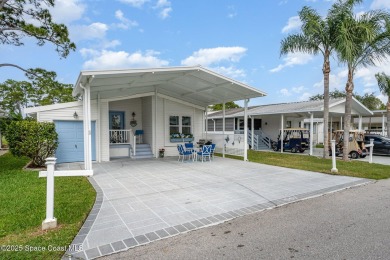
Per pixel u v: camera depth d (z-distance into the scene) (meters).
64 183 6.54
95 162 10.83
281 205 4.85
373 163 10.75
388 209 4.56
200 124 14.79
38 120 9.84
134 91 12.17
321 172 8.41
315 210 4.53
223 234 3.51
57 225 3.70
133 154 12.41
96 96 10.98
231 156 13.41
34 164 9.38
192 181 6.96
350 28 10.41
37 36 12.25
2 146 19.98
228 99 12.73
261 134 20.28
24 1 11.69
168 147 13.49
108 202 4.96
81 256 2.88
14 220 3.82
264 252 2.97
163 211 4.45
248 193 5.69
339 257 2.84
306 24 11.07
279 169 9.08
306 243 3.20
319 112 15.17
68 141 10.50
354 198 5.34
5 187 5.93
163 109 13.34
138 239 3.34
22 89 24.97
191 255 2.92
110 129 13.22
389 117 17.33
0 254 2.81
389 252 2.95
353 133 13.34
